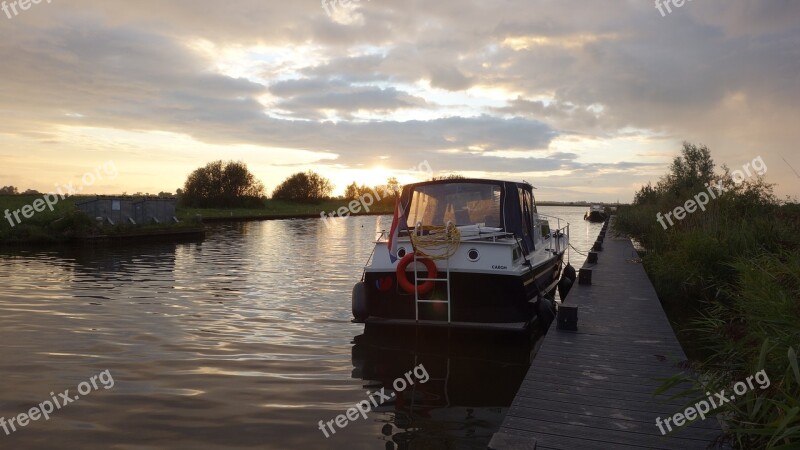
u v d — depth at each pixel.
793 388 3.64
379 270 8.96
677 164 29.89
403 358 7.89
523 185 10.89
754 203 13.76
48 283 13.29
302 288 13.59
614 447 4.12
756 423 3.59
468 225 9.73
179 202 62.97
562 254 13.62
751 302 5.79
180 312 10.37
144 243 25.81
